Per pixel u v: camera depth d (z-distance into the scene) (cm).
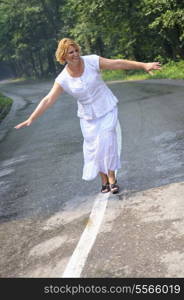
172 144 670
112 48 4481
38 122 1356
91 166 473
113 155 467
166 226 378
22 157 828
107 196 483
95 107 448
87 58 429
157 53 3319
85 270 337
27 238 421
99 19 3453
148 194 463
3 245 416
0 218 494
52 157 768
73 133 998
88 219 432
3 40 6544
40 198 536
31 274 350
